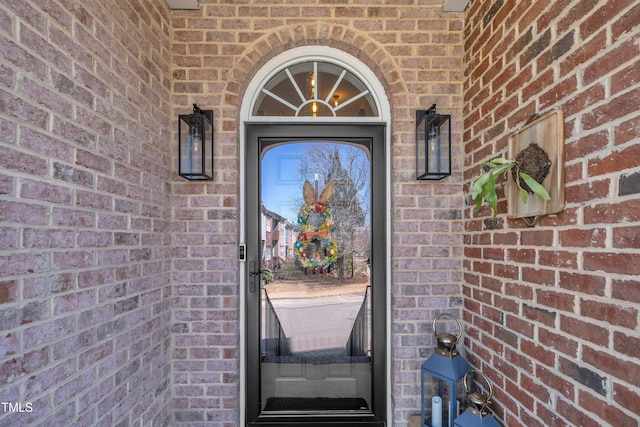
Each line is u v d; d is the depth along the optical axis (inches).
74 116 44.2
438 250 76.1
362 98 82.3
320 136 82.0
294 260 83.7
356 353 83.0
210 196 75.1
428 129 71.8
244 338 78.8
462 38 76.6
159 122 68.9
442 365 63.9
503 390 59.1
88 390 46.6
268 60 79.7
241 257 78.7
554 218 46.6
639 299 34.5
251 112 80.2
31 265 37.5
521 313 54.2
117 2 54.2
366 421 80.2
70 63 43.6
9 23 35.1
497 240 61.7
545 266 48.5
